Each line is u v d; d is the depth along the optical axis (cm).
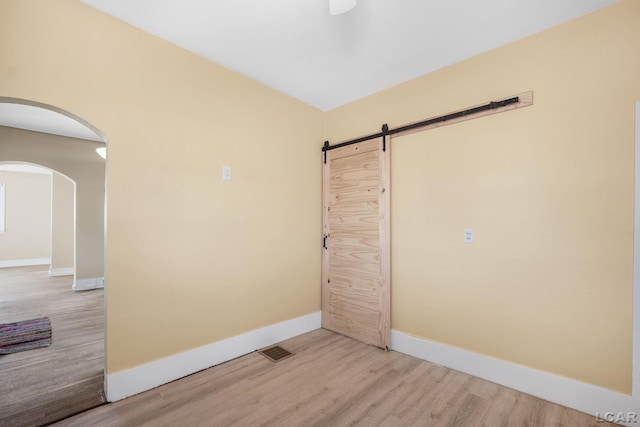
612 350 180
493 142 227
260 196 287
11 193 800
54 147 476
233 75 266
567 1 180
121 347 200
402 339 273
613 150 181
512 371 213
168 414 182
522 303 212
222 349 251
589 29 189
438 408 190
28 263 819
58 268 658
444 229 251
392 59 246
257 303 281
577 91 193
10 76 163
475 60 238
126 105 205
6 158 430
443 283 251
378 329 286
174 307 225
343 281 320
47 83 174
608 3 182
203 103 246
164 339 219
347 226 318
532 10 187
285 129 311
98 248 525
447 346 246
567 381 192
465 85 244
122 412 184
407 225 275
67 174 491
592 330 186
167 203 223
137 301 207
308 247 334
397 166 284
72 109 183
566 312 195
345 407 191
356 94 313
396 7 186
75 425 171
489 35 213
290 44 229
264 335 284
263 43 227
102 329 326
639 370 171
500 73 225
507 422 177
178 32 216
